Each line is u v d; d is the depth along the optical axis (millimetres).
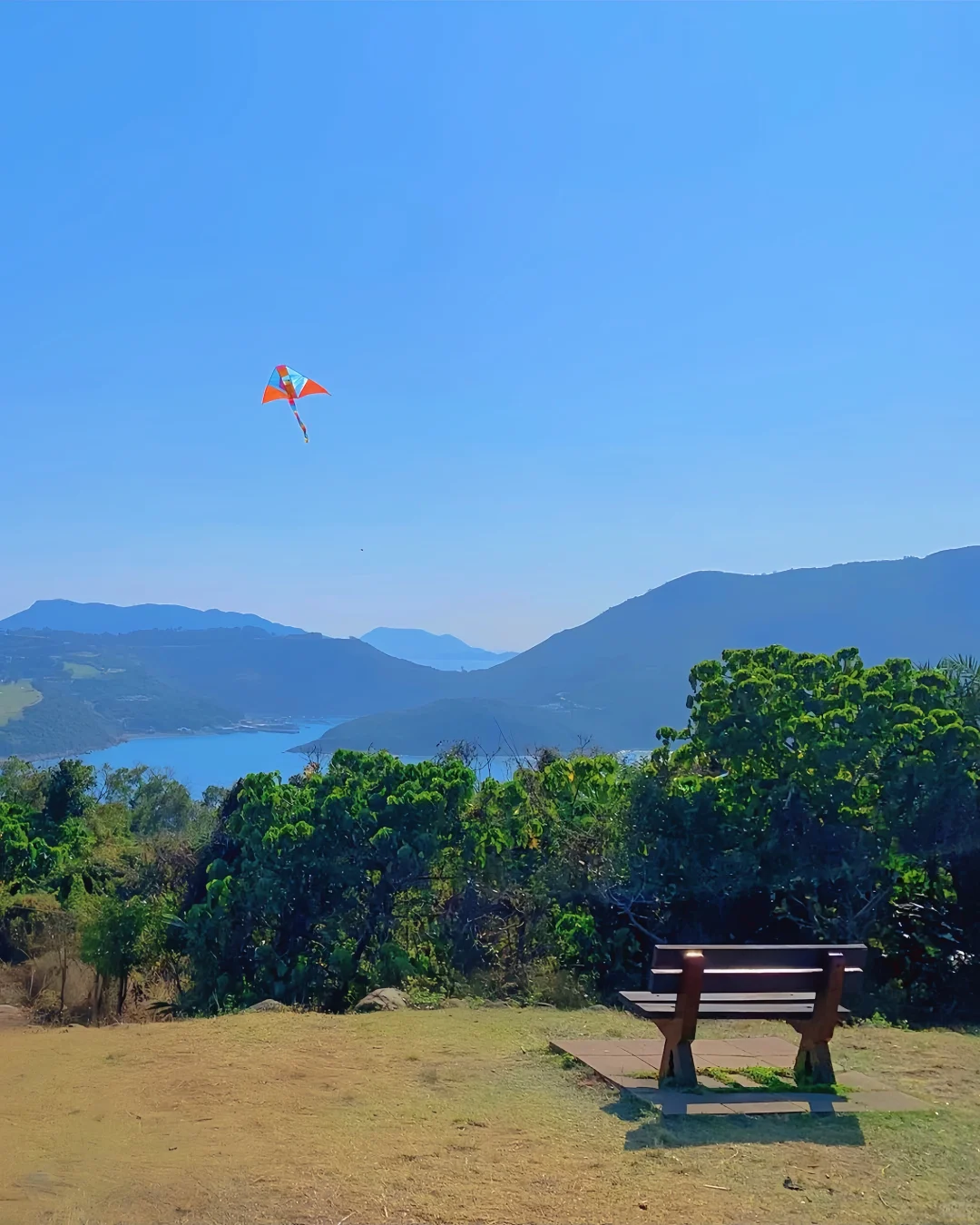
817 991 6113
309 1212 4195
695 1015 5969
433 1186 4480
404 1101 5789
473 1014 8703
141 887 18797
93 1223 4066
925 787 12328
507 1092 5961
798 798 12883
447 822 15102
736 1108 5594
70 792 31672
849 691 12734
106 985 15953
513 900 13969
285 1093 5988
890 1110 5633
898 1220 4223
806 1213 4262
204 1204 4273
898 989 11828
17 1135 5297
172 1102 5863
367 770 16344
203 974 15430
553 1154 4898
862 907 12609
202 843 18953
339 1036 7562
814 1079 6133
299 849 15156
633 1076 6152
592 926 12953
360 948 14898
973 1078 6406
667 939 13133
